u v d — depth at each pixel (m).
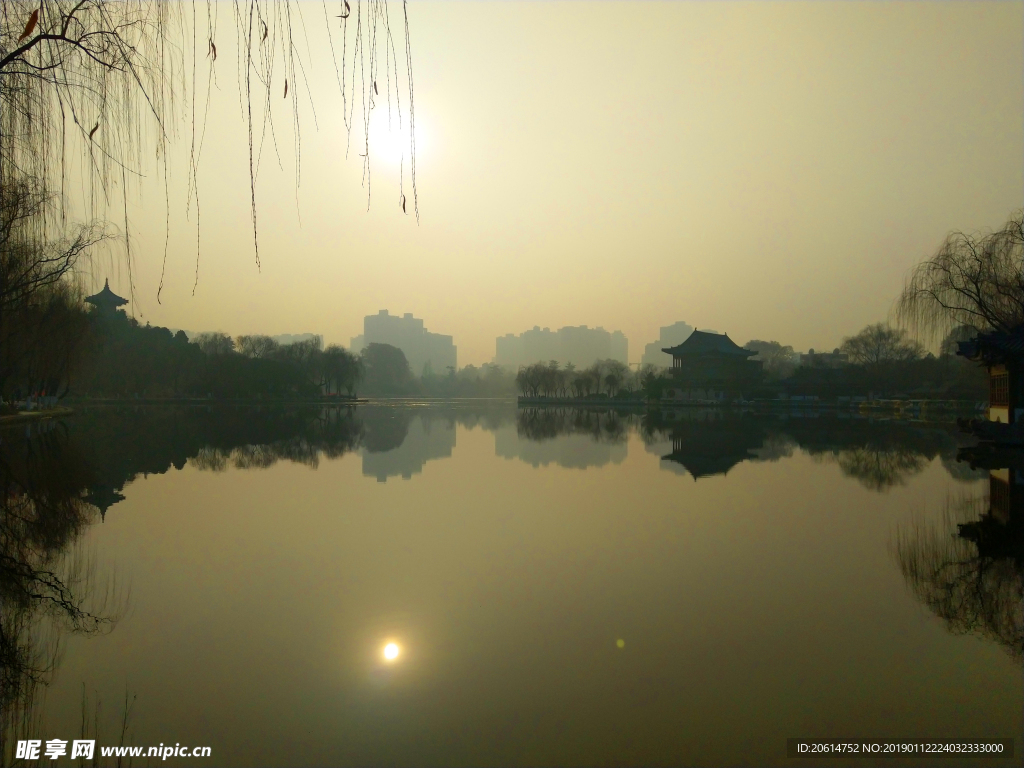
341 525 12.70
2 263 15.29
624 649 6.94
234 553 10.70
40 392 44.47
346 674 6.41
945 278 31.00
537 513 13.80
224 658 6.78
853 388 83.88
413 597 8.57
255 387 81.75
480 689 6.12
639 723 5.54
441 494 16.14
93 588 8.98
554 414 64.31
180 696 6.00
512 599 8.50
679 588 8.95
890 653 6.84
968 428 27.62
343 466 21.56
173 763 5.00
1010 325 28.20
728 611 8.06
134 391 78.00
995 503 14.72
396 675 6.36
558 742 5.26
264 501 15.12
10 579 9.33
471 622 7.72
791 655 6.80
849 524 12.70
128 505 14.69
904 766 4.98
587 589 8.90
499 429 40.66
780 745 5.23
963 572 9.58
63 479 18.44
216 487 17.14
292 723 5.55
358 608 8.19
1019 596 8.57
